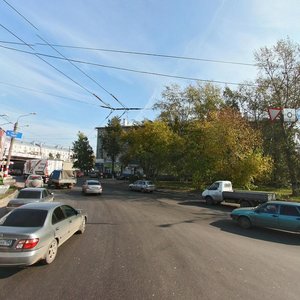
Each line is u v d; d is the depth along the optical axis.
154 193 36.03
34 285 6.75
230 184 25.48
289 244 11.90
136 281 7.06
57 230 8.84
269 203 14.48
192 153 35.00
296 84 33.50
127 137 48.53
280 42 33.47
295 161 33.44
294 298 6.33
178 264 8.40
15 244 7.39
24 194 16.00
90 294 6.30
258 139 33.47
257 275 7.71
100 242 10.73
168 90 45.41
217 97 42.31
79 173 77.38
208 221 16.41
